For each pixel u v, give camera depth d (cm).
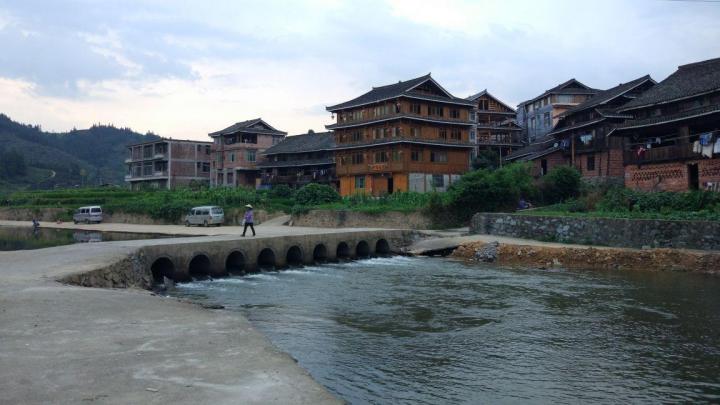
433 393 1084
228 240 2773
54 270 1759
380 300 2023
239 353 932
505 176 4662
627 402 1039
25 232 5191
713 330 1546
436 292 2183
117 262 1992
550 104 7862
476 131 7788
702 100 3812
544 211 4150
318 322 1666
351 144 6325
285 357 925
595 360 1288
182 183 8850
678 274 2592
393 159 5950
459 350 1371
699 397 1062
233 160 8300
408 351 1362
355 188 6519
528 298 2038
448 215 4553
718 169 3572
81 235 4622
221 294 2181
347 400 1041
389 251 3803
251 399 714
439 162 6169
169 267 2547
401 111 5828
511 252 3241
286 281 2542
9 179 14425
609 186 4584
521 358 1305
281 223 5212
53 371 797
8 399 680
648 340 1452
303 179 7450
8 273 1703
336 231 3650
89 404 673
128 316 1202
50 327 1055
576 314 1762
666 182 3981
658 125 3988
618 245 3144
